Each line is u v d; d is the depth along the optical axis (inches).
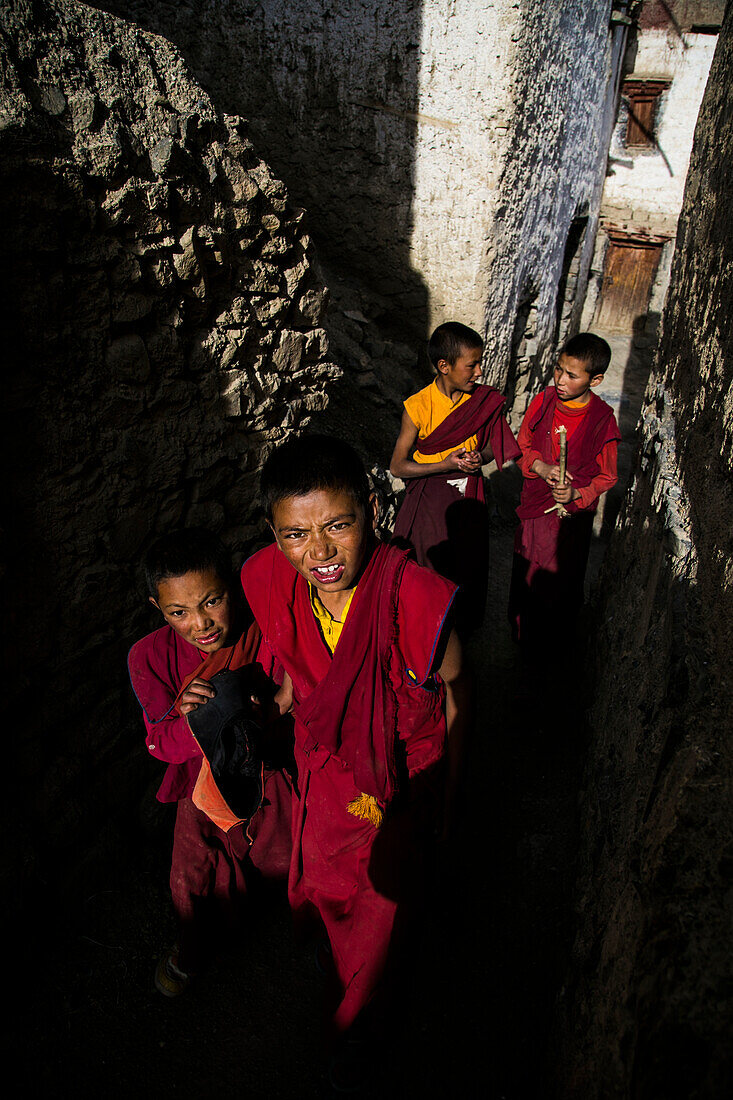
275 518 58.9
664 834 45.8
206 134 88.0
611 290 449.1
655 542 88.4
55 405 74.7
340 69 206.1
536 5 188.1
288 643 67.9
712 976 36.6
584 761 114.2
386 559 63.3
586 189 314.3
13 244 66.2
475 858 104.3
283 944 92.1
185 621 71.0
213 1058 79.0
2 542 70.4
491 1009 84.4
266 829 85.3
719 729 48.5
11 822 78.7
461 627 137.7
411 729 69.5
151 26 221.8
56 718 83.7
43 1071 76.2
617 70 343.6
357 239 224.1
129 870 95.7
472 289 213.2
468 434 126.7
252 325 101.1
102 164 72.9
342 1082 73.8
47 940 85.0
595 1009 55.6
